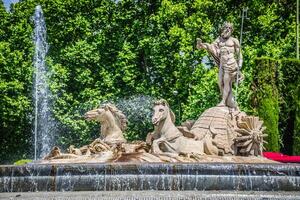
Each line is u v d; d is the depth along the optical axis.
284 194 19.31
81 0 50.62
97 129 48.34
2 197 18.16
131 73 47.97
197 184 19.69
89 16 50.78
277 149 38.53
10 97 49.16
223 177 19.86
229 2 47.66
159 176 19.59
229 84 27.78
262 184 20.00
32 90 49.66
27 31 50.44
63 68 48.88
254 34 48.03
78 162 22.25
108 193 18.70
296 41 46.03
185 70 46.22
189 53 46.19
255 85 39.78
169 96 48.00
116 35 49.50
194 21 46.12
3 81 48.88
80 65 48.84
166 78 48.03
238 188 19.88
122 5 50.22
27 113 50.00
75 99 48.69
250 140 26.33
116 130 26.23
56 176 19.44
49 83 48.56
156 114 25.17
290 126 40.09
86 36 49.81
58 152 24.02
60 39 50.59
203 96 44.28
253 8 48.00
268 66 39.69
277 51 45.38
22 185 19.41
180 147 24.80
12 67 49.19
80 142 49.38
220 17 47.50
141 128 48.62
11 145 52.16
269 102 38.97
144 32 49.12
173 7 47.28
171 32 46.31
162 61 47.56
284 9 50.44
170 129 25.23
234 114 27.23
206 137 25.88
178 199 18.14
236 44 28.02
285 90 40.03
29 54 50.09
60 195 18.39
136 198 17.98
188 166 19.81
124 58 48.12
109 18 50.22
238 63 27.97
